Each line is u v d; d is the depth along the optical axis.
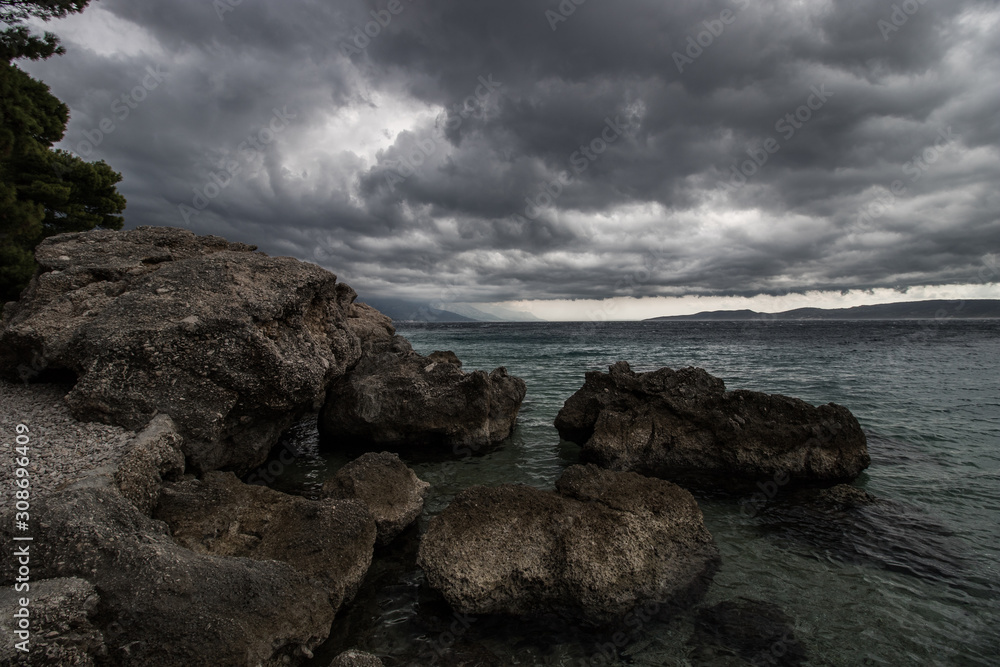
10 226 19.23
